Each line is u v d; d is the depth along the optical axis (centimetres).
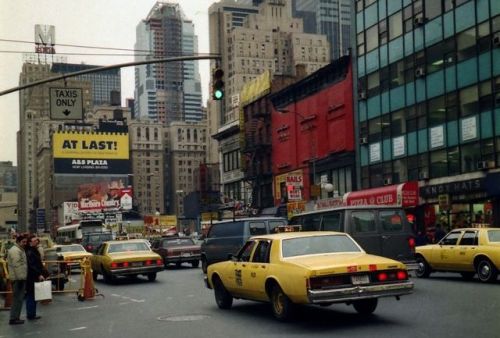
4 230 12469
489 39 3136
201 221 7131
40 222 13612
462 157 3319
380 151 4019
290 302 1099
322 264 1039
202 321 1195
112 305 1581
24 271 1302
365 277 1035
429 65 3588
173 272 2778
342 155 4359
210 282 1403
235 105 7800
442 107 3475
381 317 1130
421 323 1049
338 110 4462
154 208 17662
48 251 2397
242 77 13975
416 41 3700
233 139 6512
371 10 4144
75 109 1916
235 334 1027
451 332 956
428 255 1919
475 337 910
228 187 6700
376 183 4056
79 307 1575
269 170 5566
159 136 18088
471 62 3259
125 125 13425
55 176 12556
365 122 4181
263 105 5625
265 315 1228
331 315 1177
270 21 16275
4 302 1709
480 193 3170
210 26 16512
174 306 1473
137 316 1332
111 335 1089
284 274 1076
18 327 1248
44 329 1206
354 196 3606
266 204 5612
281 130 5291
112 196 7662
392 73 3922
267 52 14388
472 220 3234
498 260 1662
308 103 4878
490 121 3125
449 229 3378
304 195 4866
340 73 4462
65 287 2239
